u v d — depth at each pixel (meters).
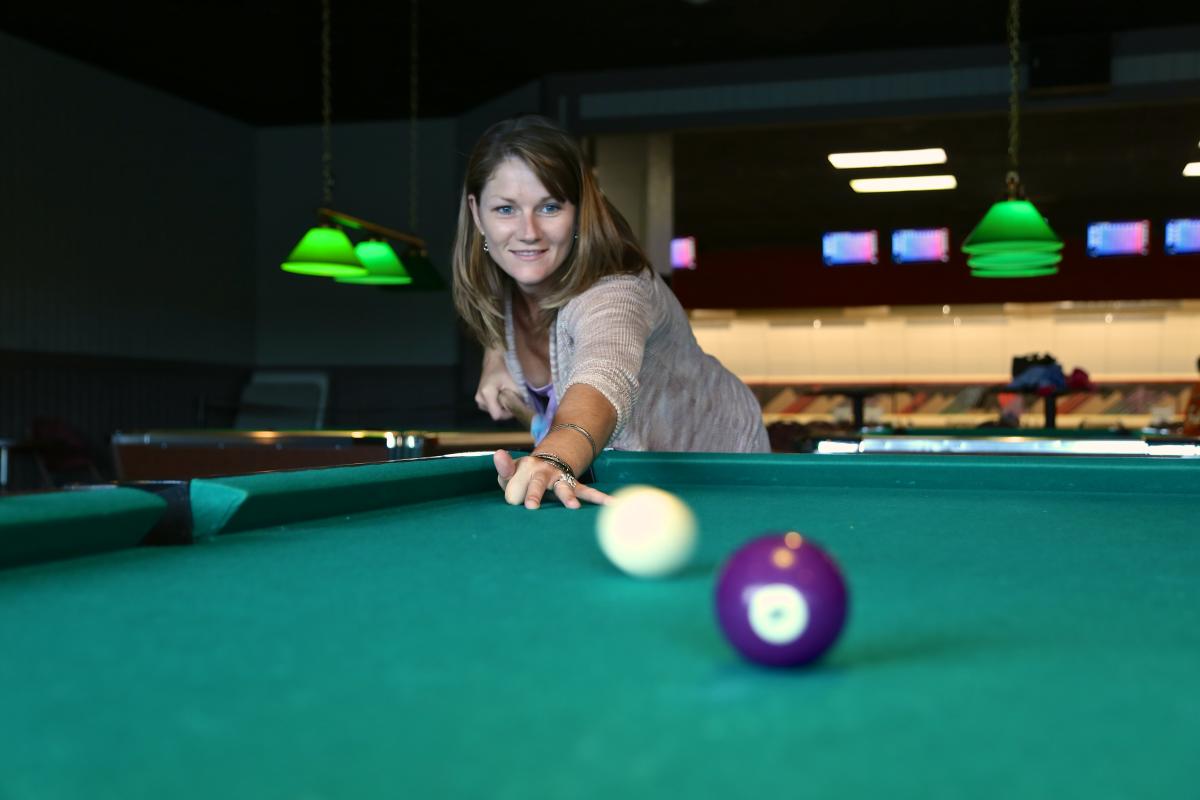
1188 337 11.50
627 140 9.20
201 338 10.72
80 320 9.20
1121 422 9.88
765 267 11.90
